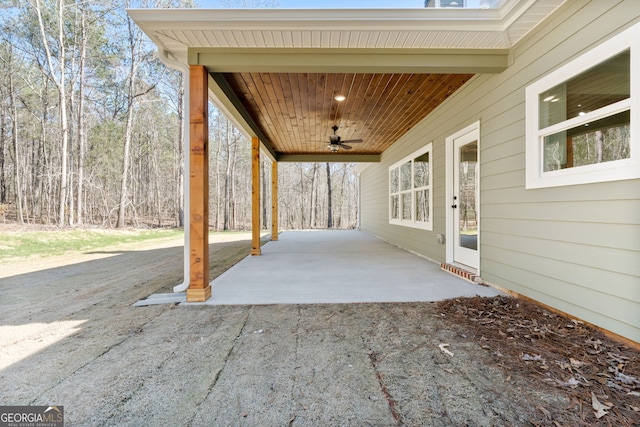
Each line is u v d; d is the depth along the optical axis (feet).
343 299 10.32
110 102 52.19
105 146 48.16
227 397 5.14
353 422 4.54
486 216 11.91
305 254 21.11
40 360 6.37
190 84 10.21
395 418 4.61
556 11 8.30
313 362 6.24
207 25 8.95
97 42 43.73
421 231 19.63
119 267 17.22
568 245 8.14
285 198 76.64
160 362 6.28
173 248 26.53
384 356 6.45
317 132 21.97
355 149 28.76
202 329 7.95
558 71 8.29
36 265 18.03
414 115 17.90
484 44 9.96
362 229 45.57
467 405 4.86
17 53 44.09
